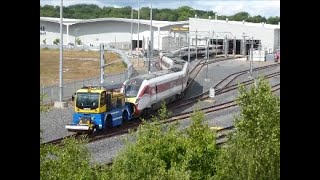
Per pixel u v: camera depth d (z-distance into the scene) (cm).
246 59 7388
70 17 12038
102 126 2938
